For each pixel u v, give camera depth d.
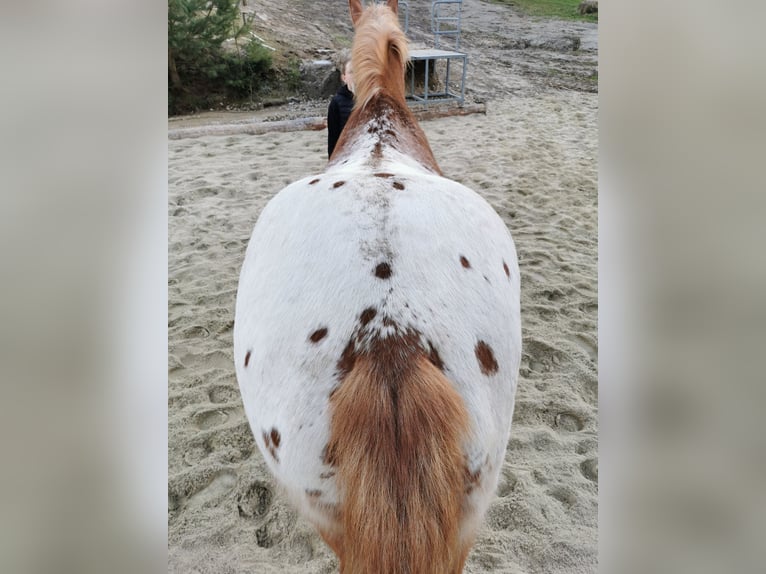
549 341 3.24
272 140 6.68
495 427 1.28
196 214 4.73
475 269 1.36
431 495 1.08
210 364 3.10
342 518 1.22
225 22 8.39
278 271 1.36
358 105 2.09
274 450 1.29
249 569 2.06
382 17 2.17
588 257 4.10
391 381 1.14
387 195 1.43
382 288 1.25
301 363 1.23
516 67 10.23
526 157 6.00
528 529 2.21
